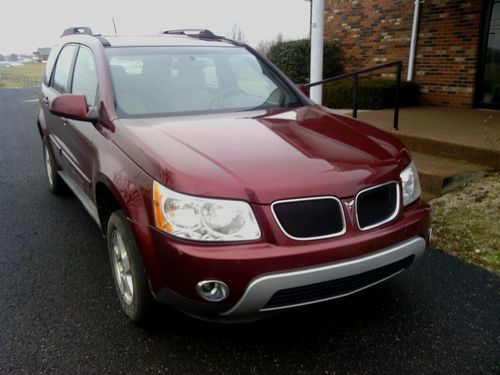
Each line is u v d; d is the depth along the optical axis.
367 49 11.45
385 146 2.94
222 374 2.51
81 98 3.32
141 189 2.51
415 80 10.41
